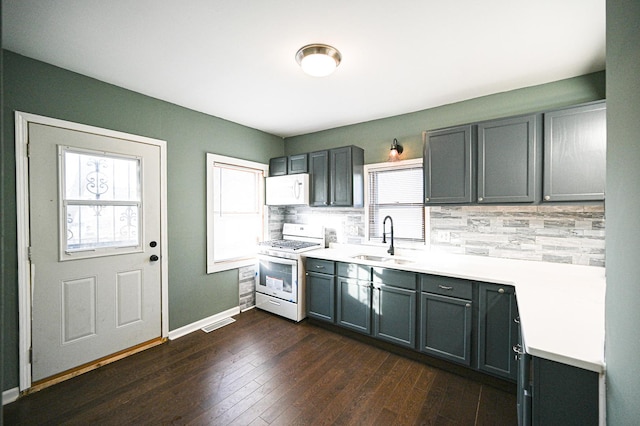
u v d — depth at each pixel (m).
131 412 1.87
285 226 4.04
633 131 0.81
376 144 3.37
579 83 2.29
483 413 1.87
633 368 0.79
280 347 2.70
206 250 3.19
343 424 1.77
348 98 2.77
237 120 3.44
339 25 1.72
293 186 3.56
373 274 2.69
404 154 3.17
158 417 1.83
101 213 2.41
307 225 3.80
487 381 2.19
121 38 1.84
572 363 1.07
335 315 2.97
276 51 2.00
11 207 1.99
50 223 2.15
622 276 0.87
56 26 1.72
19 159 2.01
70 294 2.24
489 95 2.67
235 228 3.58
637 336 0.78
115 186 2.49
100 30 1.76
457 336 2.25
